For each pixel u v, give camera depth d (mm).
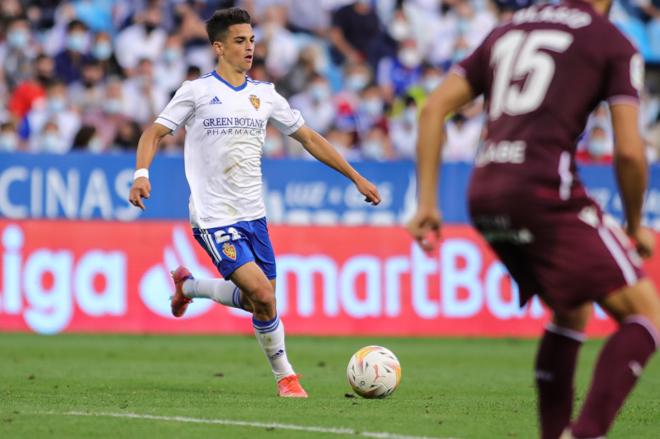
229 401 25375
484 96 16781
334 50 70125
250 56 26562
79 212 50625
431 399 26750
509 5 73125
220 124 26203
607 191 53625
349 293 49281
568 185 15625
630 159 15359
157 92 63188
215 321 48969
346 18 70125
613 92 15680
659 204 54250
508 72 16125
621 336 15664
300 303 48938
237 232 26328
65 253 47781
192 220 26594
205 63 65938
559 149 15648
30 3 67875
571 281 15695
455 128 63312
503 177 15734
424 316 49719
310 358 39531
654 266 52688
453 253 50094
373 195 27344
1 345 42344
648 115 69688
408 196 53125
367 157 61000
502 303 50438
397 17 70500
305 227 49125
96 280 48031
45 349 41125
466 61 16641
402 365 37688
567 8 16297
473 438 19984
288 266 48812
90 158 50719
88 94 62125
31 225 47562
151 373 33312
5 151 50031
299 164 52156
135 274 48344
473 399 27078
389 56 70125
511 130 15828
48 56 64438
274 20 68625
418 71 68812
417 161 15945
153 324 48469
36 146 59594
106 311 48062
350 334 49156
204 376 32469
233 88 26500
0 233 47250
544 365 17125
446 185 53000
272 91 27047
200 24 67062
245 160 26438
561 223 15609
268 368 35344
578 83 15750
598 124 63656
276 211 51938
